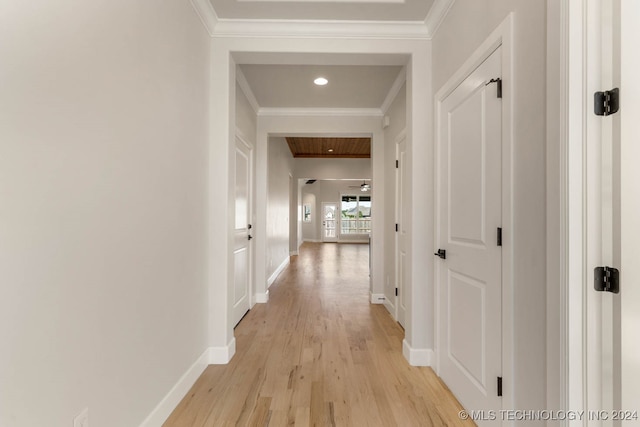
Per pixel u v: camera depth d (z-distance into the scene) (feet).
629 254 3.44
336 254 33.45
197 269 7.37
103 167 4.13
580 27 3.67
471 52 6.08
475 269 5.83
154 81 5.41
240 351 8.91
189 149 6.91
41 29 3.20
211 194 8.12
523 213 4.53
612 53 3.58
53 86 3.34
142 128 5.05
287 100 13.33
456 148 6.66
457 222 6.58
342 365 8.09
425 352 8.10
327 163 33.27
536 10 4.28
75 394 3.67
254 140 13.89
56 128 3.39
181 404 6.34
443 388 7.01
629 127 3.43
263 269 14.37
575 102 3.68
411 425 5.74
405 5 7.47
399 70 10.62
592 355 3.64
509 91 4.83
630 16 3.42
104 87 4.13
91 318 3.93
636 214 3.40
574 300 3.67
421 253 8.12
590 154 3.66
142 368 5.08
